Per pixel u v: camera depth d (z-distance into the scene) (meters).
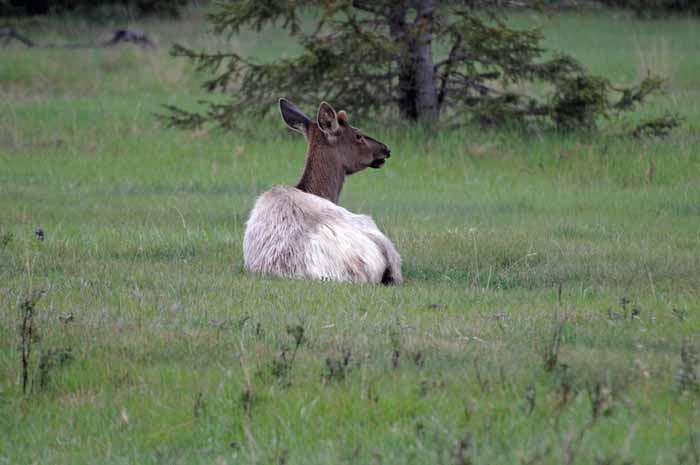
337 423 21.38
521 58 69.88
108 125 82.19
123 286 33.50
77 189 61.44
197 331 27.66
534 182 62.12
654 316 29.23
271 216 35.66
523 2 72.44
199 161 69.81
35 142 76.19
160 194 60.09
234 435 21.08
